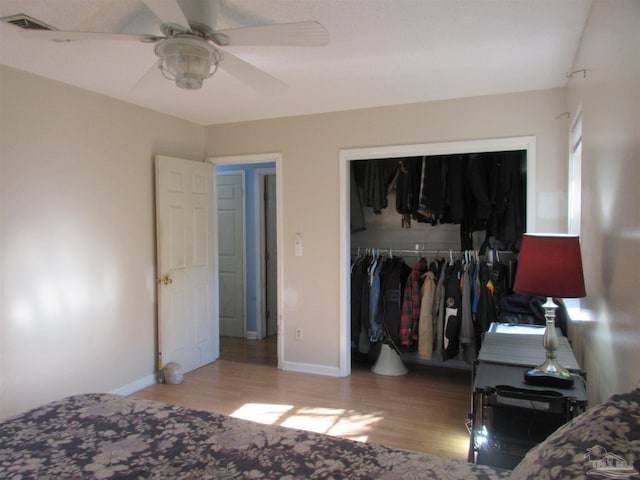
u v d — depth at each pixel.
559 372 1.91
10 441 1.57
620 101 1.49
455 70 2.85
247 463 1.42
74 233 3.10
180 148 4.09
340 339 3.96
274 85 2.31
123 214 3.49
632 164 1.35
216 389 3.68
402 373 4.07
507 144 3.35
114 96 3.37
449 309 3.73
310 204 4.01
